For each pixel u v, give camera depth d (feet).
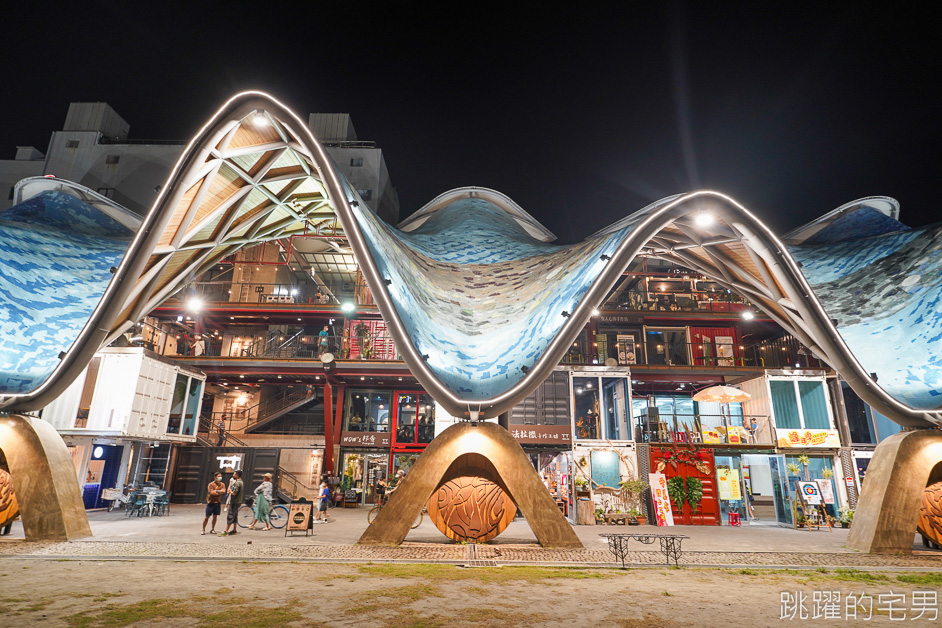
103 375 70.74
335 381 100.27
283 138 46.16
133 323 52.19
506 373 45.80
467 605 24.72
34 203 58.23
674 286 121.29
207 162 45.62
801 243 70.95
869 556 42.93
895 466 46.98
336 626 20.84
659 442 78.95
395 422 99.60
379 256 44.14
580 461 78.28
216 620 21.26
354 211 43.32
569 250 63.31
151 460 86.63
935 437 47.78
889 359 51.06
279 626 20.67
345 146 144.36
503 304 55.77
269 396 115.24
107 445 75.15
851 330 54.44
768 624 22.86
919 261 55.88
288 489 98.73
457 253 67.82
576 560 38.22
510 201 92.12
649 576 33.63
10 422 43.65
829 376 85.40
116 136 147.64
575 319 42.86
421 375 42.24
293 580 29.45
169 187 42.22
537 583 30.48
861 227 67.31
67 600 23.99
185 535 47.65
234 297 115.75
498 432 45.39
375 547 41.27
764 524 78.28
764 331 116.06
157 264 49.16
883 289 56.39
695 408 103.04
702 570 36.24
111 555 35.68
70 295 50.75
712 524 75.25
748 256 57.88
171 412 79.87
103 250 57.21
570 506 77.61
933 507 47.85
